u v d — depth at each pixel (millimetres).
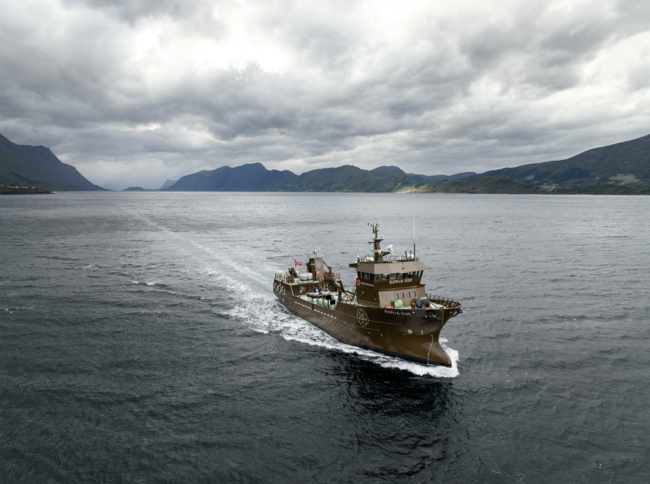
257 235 132625
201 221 185625
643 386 33406
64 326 45625
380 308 39844
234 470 23922
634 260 86062
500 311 52250
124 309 52469
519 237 124562
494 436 27375
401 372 37062
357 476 23781
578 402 31188
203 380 34406
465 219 193875
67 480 22688
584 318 49594
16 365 35719
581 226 156750
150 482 22812
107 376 34375
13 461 23906
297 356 40344
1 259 82375
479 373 36156
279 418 29281
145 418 28562
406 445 26578
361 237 127812
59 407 29484
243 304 57094
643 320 48781
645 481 23078
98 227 149375
